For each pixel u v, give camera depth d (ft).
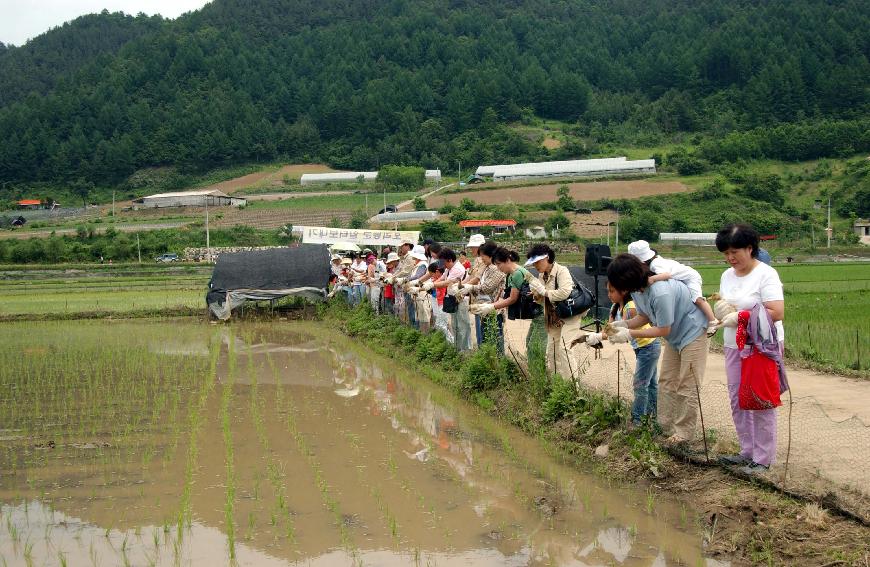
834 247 181.57
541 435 28.66
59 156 427.33
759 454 21.72
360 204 311.47
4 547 19.56
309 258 82.33
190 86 511.40
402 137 443.32
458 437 29.60
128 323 78.07
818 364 39.29
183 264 158.51
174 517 21.43
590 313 55.93
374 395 38.09
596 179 313.12
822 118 410.31
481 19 625.00
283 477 24.82
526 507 21.90
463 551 18.94
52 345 59.62
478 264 40.65
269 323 77.61
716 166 321.32
